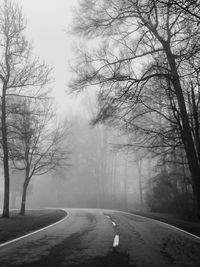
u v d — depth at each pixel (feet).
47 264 30.09
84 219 83.82
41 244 41.63
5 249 38.22
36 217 90.02
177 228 60.90
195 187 70.64
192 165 69.36
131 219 83.41
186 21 28.07
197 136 71.72
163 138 73.46
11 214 100.94
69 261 31.30
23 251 36.73
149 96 71.56
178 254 34.63
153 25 52.16
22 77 79.77
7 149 82.23
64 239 46.01
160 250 36.96
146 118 84.58
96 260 31.68
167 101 80.33
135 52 61.77
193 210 86.12
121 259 32.09
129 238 46.85
